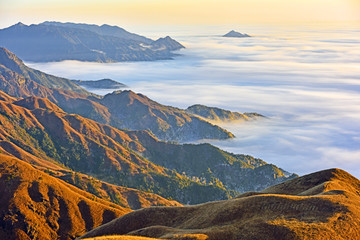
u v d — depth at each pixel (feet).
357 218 222.48
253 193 350.64
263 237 209.77
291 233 206.69
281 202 248.93
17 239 458.50
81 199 540.11
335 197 252.01
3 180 518.37
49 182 540.52
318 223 216.13
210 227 245.45
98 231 314.35
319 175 369.91
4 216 474.08
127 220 313.53
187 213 302.04
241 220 241.35
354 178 377.50
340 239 202.69
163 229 258.78
